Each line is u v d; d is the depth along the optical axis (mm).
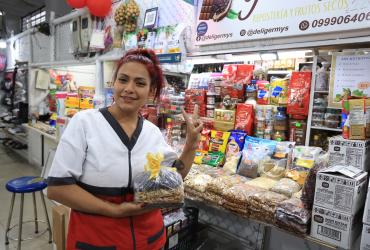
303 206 1388
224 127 2215
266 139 2023
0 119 6887
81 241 1006
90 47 3154
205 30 2145
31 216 3129
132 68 1028
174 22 2520
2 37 8789
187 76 3090
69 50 3926
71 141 966
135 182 1007
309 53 2018
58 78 4527
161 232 1170
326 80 1797
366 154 1443
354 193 1200
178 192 1013
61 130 3377
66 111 3293
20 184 2461
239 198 1556
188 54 2320
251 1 1872
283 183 1631
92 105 3195
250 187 1652
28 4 8148
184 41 2297
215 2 2076
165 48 2348
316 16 1604
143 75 1033
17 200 3525
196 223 2291
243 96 2225
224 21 2025
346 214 1220
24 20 9711
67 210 2102
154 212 1154
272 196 1499
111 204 985
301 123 1911
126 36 2859
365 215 1199
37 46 5062
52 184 933
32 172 4688
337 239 1247
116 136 1028
